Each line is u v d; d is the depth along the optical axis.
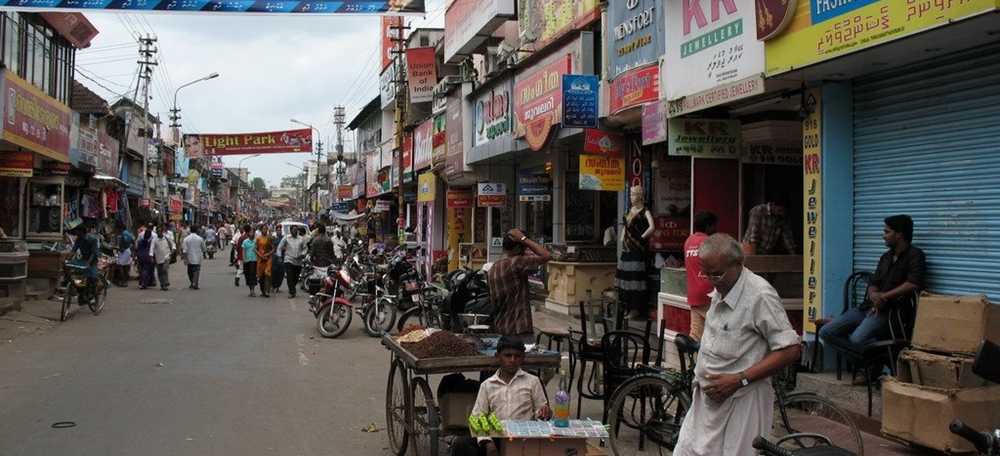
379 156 36.06
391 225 38.38
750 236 8.59
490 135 16.44
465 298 11.33
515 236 7.23
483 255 20.92
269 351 11.24
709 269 3.99
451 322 11.48
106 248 21.91
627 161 11.75
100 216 27.00
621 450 6.34
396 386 6.41
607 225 15.20
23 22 17.02
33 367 9.65
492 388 5.23
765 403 3.91
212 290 21.36
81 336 12.34
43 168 19.39
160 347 11.35
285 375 9.46
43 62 18.64
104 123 29.12
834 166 7.43
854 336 6.66
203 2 9.16
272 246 19.58
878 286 6.71
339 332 12.80
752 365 3.88
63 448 6.18
